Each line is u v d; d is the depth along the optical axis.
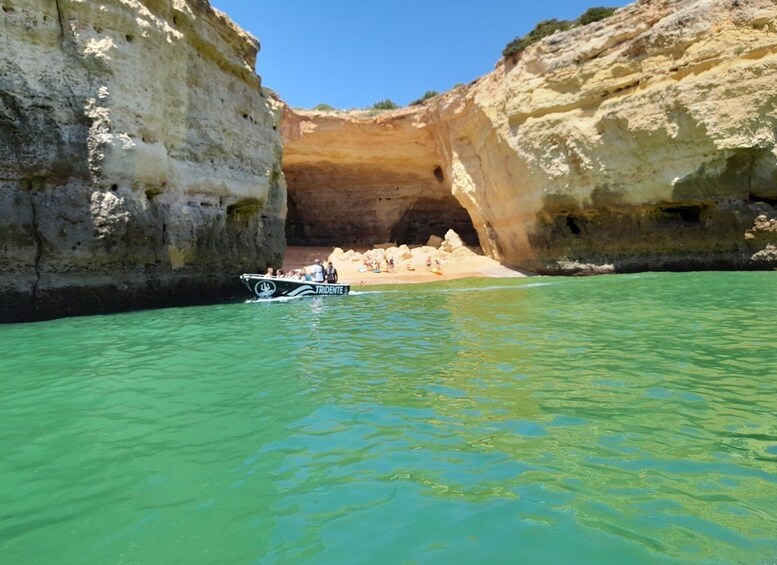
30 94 10.81
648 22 22.55
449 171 35.34
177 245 14.15
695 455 3.90
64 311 11.39
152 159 12.88
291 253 36.78
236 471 3.76
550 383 5.83
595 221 24.73
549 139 25.05
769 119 18.86
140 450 4.14
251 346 8.41
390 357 7.46
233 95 17.62
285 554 2.76
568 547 2.79
